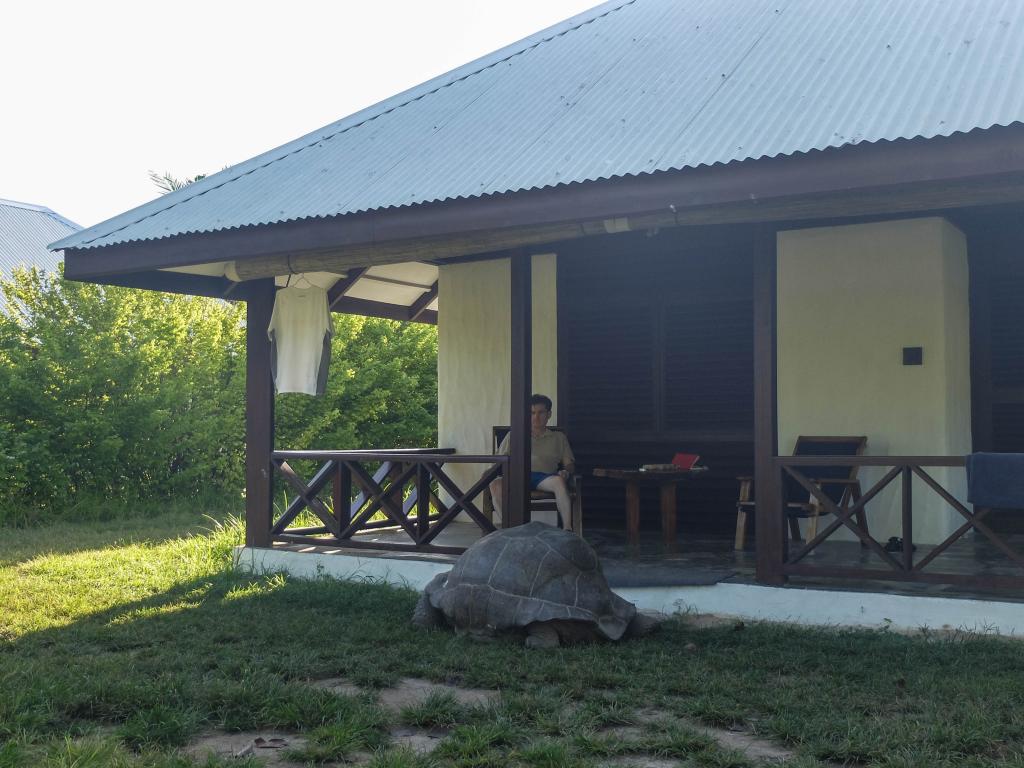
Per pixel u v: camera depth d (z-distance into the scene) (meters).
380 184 7.54
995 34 6.87
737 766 3.85
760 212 6.15
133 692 4.71
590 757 3.98
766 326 6.47
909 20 7.73
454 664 5.41
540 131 7.63
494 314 10.00
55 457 14.09
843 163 5.58
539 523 6.48
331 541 8.17
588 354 9.62
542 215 6.41
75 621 6.76
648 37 9.37
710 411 9.09
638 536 8.11
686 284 9.19
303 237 7.27
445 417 10.21
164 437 14.87
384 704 4.76
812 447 8.34
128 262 7.97
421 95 9.83
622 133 6.99
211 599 7.49
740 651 5.56
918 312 8.10
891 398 8.19
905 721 4.29
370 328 18.34
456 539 8.77
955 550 7.66
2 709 4.47
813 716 4.40
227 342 16.47
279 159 9.23
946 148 5.33
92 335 14.69
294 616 6.72
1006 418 8.51
